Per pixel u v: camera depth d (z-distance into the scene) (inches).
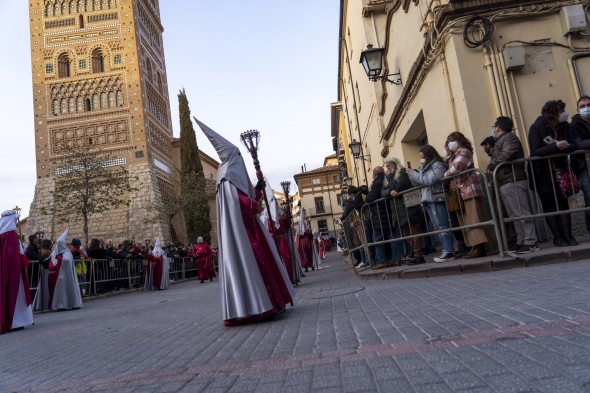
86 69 1795.0
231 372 121.3
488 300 161.0
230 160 211.9
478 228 256.5
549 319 122.6
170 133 2183.8
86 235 1147.9
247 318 196.7
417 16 385.4
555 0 305.4
